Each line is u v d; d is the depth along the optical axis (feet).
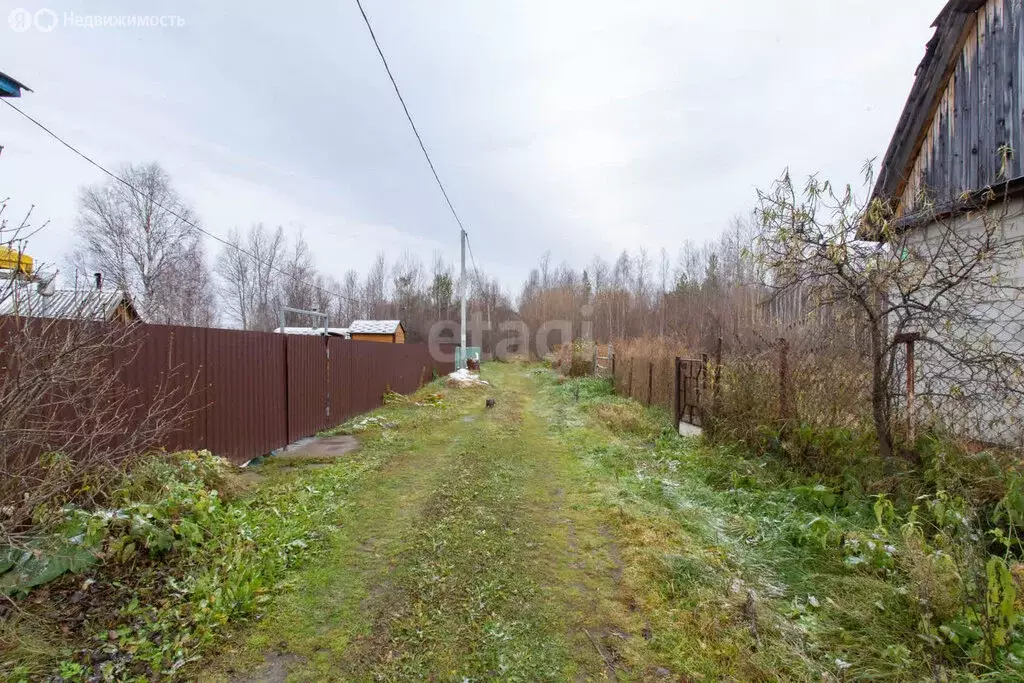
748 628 6.98
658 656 6.61
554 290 113.80
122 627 7.00
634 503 12.84
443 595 8.28
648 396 31.48
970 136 13.84
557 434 23.57
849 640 6.56
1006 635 5.85
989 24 13.35
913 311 10.82
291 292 109.09
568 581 8.79
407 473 16.25
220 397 16.06
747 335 22.06
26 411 7.64
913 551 7.02
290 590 8.41
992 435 9.83
